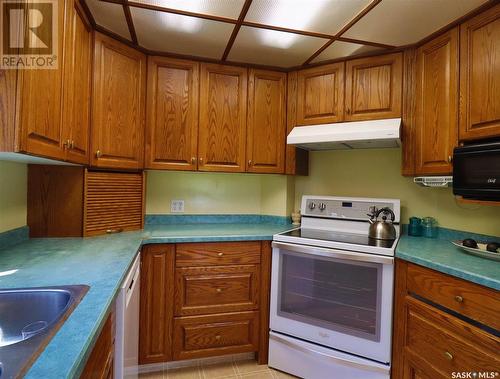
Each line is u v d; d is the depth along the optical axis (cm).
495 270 119
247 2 147
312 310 183
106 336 91
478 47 145
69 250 147
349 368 167
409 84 187
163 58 204
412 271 148
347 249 171
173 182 243
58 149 125
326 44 189
